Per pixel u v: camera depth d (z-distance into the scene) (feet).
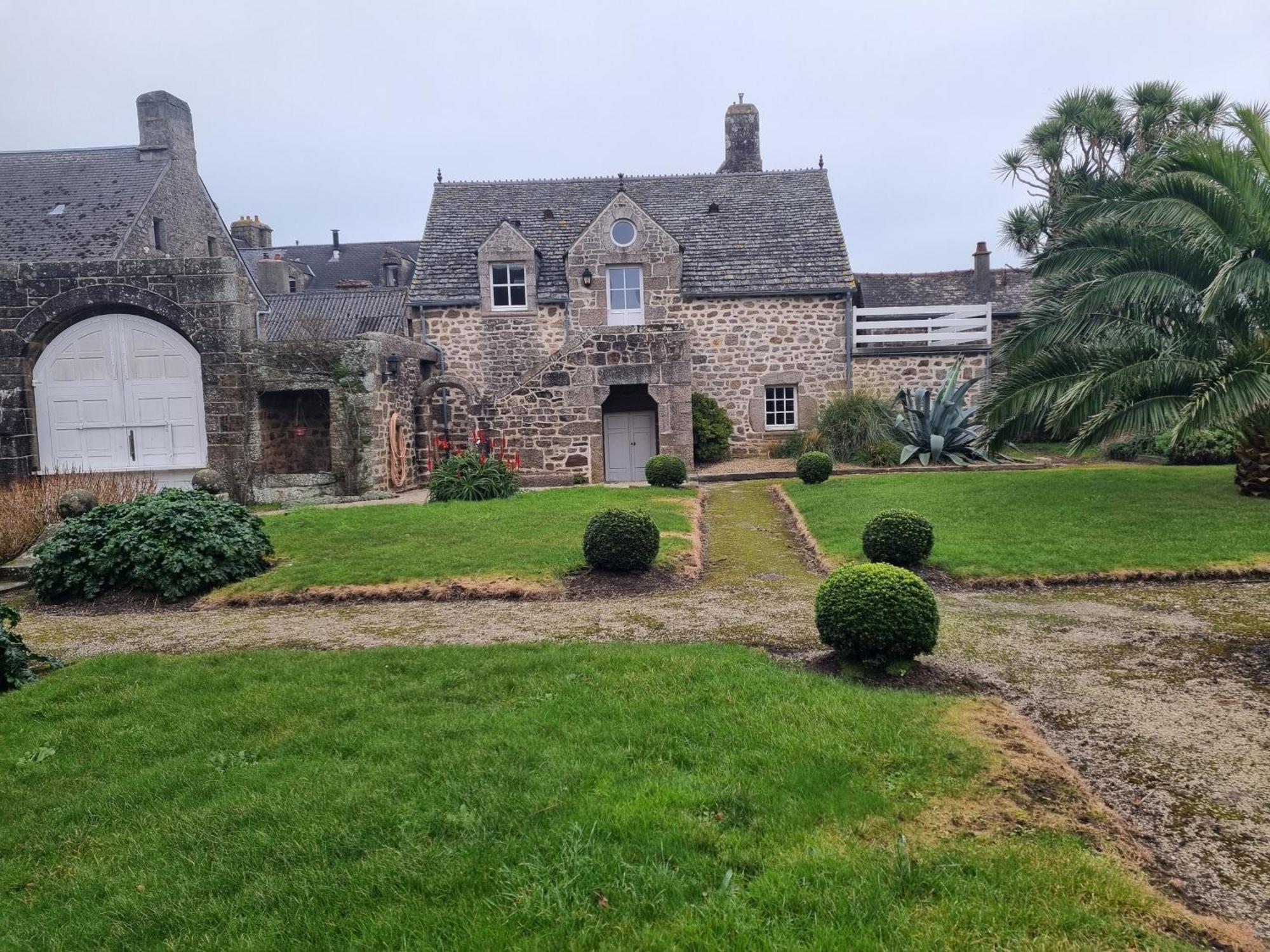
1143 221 37.70
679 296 65.31
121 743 15.83
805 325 65.67
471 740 15.06
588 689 17.57
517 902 10.44
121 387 52.95
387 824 12.36
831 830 12.08
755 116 84.64
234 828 12.54
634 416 63.05
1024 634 22.85
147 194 71.82
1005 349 42.45
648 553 29.53
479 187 74.90
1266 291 35.32
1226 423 37.29
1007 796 13.21
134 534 29.63
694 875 10.93
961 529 34.35
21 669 19.65
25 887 11.66
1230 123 37.88
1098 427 35.60
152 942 10.21
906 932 9.77
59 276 51.57
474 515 39.47
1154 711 17.61
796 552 34.86
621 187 65.82
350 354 52.06
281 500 52.13
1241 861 12.28
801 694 17.13
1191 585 27.61
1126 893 10.74
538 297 65.00
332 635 23.88
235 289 52.08
